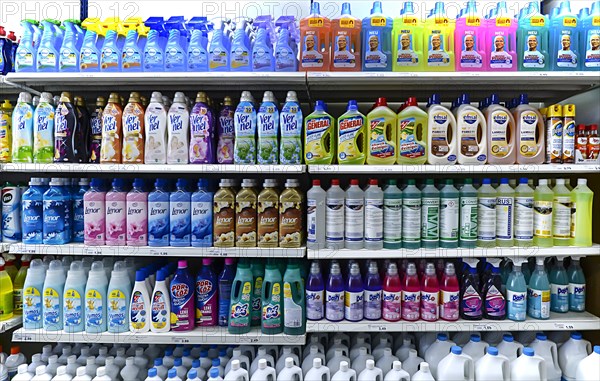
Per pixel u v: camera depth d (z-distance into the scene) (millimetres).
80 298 1753
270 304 1711
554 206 1775
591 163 1737
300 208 1729
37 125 1756
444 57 1685
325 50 1688
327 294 1734
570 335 1811
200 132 1710
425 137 1723
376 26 1690
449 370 1605
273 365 1763
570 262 1901
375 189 1721
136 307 1731
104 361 1857
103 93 2041
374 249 1689
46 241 1755
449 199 1708
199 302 1799
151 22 1782
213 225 1740
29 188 1812
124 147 1720
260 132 1700
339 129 1715
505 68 1685
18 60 1733
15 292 1960
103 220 1762
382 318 1758
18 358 1927
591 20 1681
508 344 1741
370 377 1593
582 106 1978
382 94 2023
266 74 1650
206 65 1714
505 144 1697
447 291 1722
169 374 1610
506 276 1848
